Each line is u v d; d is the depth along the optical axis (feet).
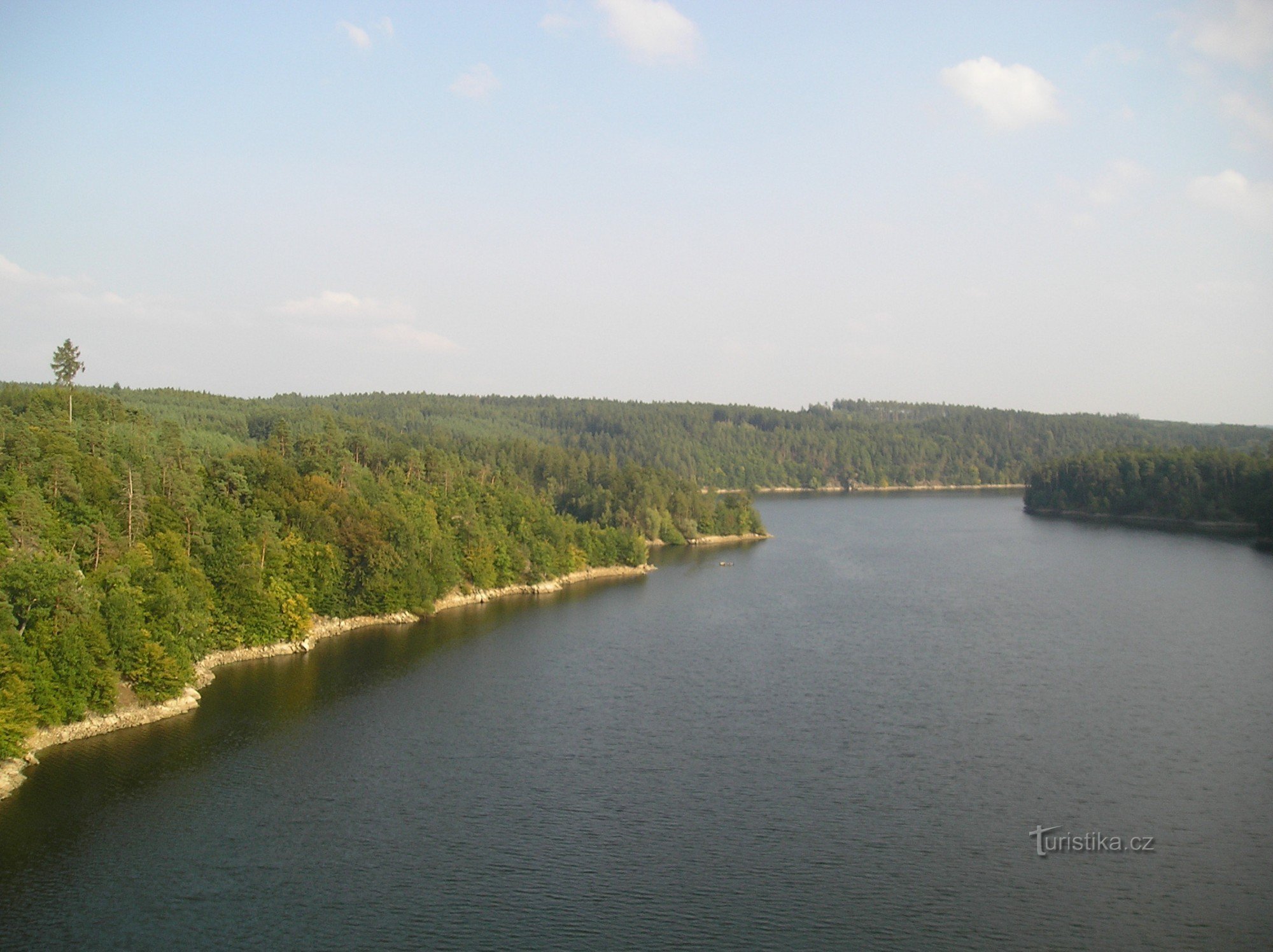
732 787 263.90
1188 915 202.59
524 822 240.53
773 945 189.88
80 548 334.24
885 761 283.18
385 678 362.53
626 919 197.88
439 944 188.44
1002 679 369.30
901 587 589.32
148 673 308.81
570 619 483.51
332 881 210.79
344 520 465.06
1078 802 256.11
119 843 225.15
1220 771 277.44
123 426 536.42
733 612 505.66
